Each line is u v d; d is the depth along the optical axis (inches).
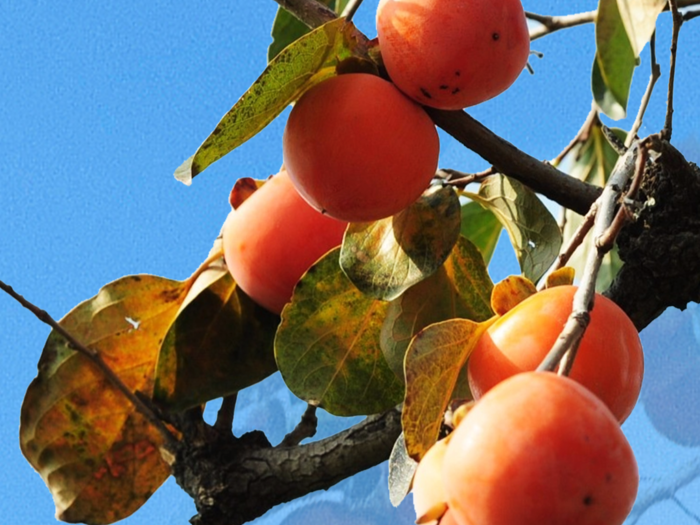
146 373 45.3
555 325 35.9
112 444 45.5
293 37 50.4
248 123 37.4
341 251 39.9
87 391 45.3
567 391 32.9
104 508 45.6
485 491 32.4
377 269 39.6
